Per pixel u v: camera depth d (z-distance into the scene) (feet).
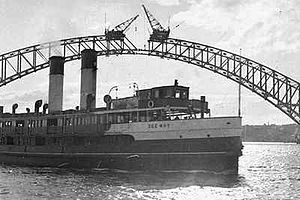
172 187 170.09
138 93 233.14
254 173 273.95
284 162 422.00
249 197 158.71
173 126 202.18
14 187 174.40
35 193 160.35
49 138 254.47
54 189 168.76
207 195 156.66
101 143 226.79
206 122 195.21
